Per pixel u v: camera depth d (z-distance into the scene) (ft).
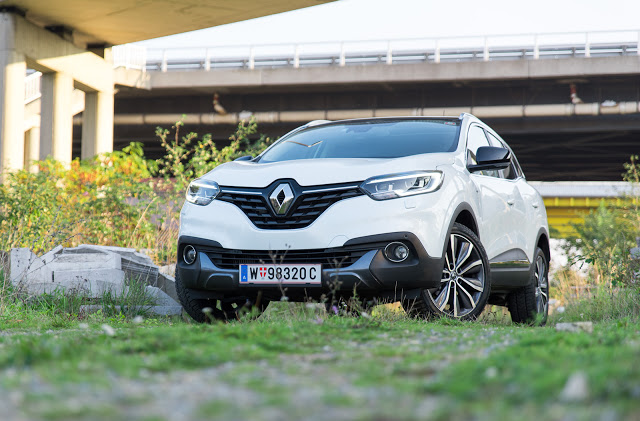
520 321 28.45
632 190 70.33
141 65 132.05
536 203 29.71
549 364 9.21
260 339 13.50
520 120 130.62
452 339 14.74
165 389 8.63
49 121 101.09
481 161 23.67
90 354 10.90
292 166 21.58
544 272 30.17
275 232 20.77
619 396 7.25
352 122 26.76
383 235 20.11
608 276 34.86
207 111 139.85
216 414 7.12
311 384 8.97
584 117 127.75
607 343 12.59
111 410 7.19
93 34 105.60
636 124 126.62
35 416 6.96
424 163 21.57
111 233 42.19
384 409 7.29
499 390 7.82
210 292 22.27
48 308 26.27
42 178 45.93
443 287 21.88
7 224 37.86
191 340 13.16
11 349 12.12
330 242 20.27
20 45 93.30
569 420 6.42
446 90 132.77
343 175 20.81
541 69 122.42
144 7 92.02
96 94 111.04
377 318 22.38
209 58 132.77
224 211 21.71
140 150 57.31
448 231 21.12
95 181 52.01
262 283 20.90
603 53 121.90
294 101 137.90
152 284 31.07
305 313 24.22
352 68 128.67
